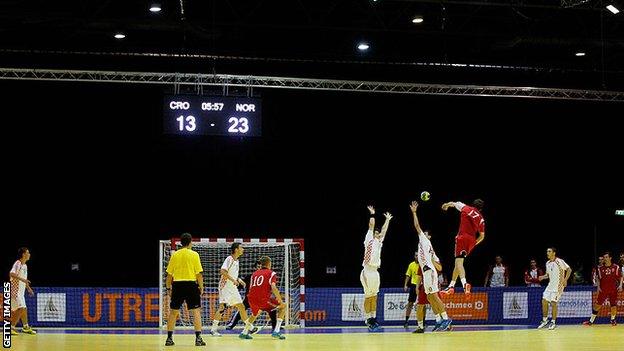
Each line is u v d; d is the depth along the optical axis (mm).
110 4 20156
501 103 26953
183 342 14344
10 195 26703
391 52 22953
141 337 15688
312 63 23766
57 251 27266
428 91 22562
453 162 27469
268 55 22875
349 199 27781
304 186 27703
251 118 21078
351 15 21156
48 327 19297
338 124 27203
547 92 22672
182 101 20750
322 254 28109
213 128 20828
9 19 20125
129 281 27500
